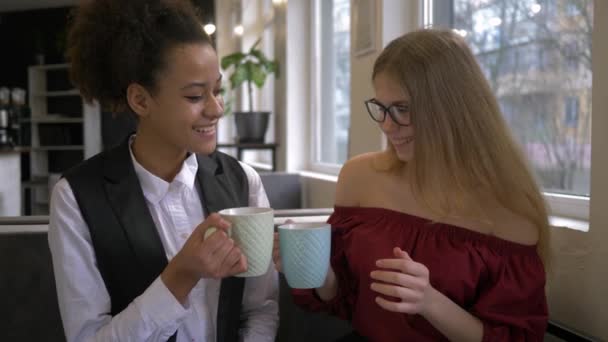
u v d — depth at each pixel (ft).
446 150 3.36
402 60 3.36
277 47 13.11
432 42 3.38
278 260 3.11
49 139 23.45
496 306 3.20
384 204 3.77
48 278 4.14
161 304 2.69
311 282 2.80
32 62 26.27
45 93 23.47
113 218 3.01
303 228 2.78
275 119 13.56
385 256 3.48
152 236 3.08
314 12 11.71
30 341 4.15
